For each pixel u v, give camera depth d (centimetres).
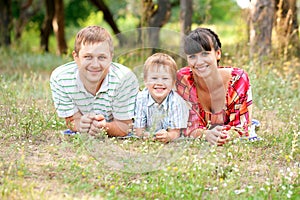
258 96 717
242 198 381
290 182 422
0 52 1307
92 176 423
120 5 2373
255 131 580
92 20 2745
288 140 521
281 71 877
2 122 554
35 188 390
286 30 950
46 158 464
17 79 991
